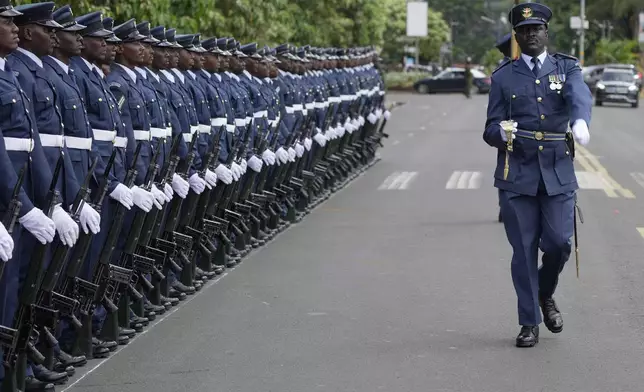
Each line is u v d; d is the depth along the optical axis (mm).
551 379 9680
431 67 111062
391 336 11312
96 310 11094
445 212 20781
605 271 14719
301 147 18969
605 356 10453
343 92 25547
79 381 9844
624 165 29531
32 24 9844
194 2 20438
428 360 10352
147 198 11258
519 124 10898
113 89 11609
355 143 26891
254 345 11008
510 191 10891
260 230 17344
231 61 16688
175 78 13820
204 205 14062
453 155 33375
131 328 11516
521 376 9781
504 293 13328
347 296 13281
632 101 63750
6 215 8555
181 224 13594
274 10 26297
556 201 10836
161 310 12414
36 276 9133
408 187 25016
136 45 12188
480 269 14914
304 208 20078
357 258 15914
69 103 10320
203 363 10383
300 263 15555
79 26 10461
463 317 12109
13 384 9008
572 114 10539
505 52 17297
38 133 9492
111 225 10773
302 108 20375
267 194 17547
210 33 23938
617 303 12797
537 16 10859
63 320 10102
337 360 10398
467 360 10336
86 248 10039
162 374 10023
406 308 12578
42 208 9258
